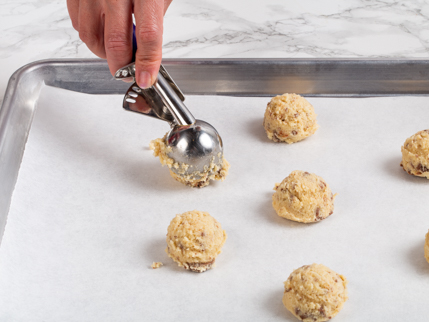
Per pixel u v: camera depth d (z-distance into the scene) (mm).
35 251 448
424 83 576
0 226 459
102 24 455
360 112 564
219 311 412
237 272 436
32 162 509
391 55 664
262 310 412
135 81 466
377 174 507
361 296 416
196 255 432
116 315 410
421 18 733
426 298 413
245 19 746
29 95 563
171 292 424
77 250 451
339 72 576
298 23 733
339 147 532
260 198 491
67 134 542
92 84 587
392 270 432
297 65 574
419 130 543
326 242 454
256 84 586
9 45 697
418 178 502
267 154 530
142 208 484
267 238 459
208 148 487
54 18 751
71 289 426
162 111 493
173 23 739
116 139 544
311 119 534
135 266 442
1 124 496
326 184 476
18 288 424
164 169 521
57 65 574
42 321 407
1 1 787
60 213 478
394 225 464
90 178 507
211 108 574
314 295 401
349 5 770
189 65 577
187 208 484
